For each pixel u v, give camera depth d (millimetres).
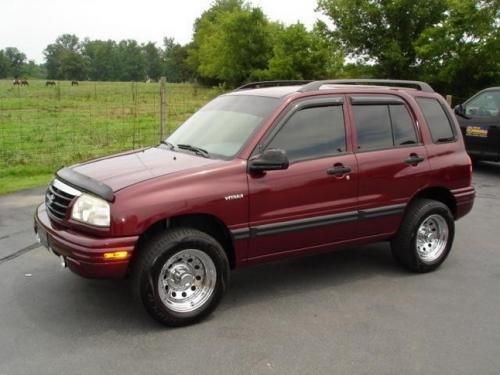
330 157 5055
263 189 4641
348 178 5117
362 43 26312
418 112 5770
